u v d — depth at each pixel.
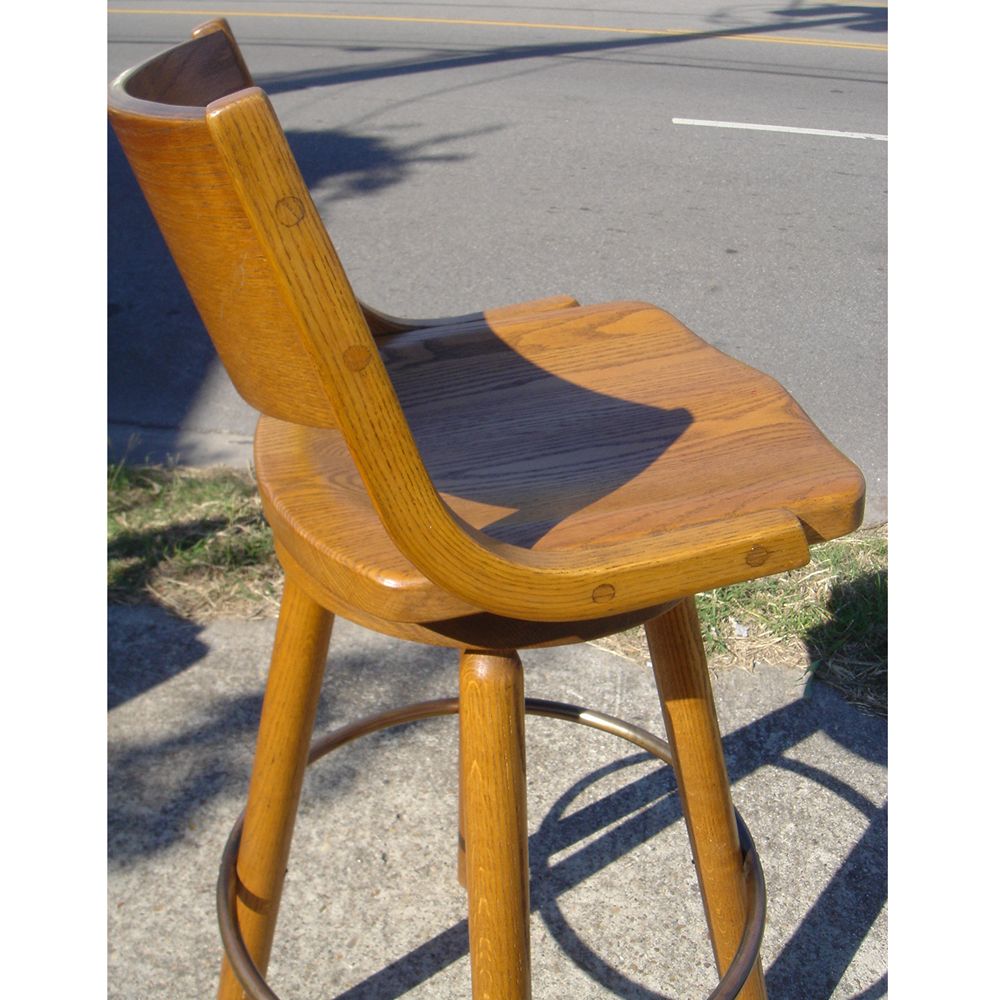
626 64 5.49
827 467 0.80
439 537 0.66
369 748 1.60
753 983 1.07
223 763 1.58
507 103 4.81
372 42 6.09
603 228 3.47
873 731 1.60
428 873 1.41
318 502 0.80
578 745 1.61
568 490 0.80
